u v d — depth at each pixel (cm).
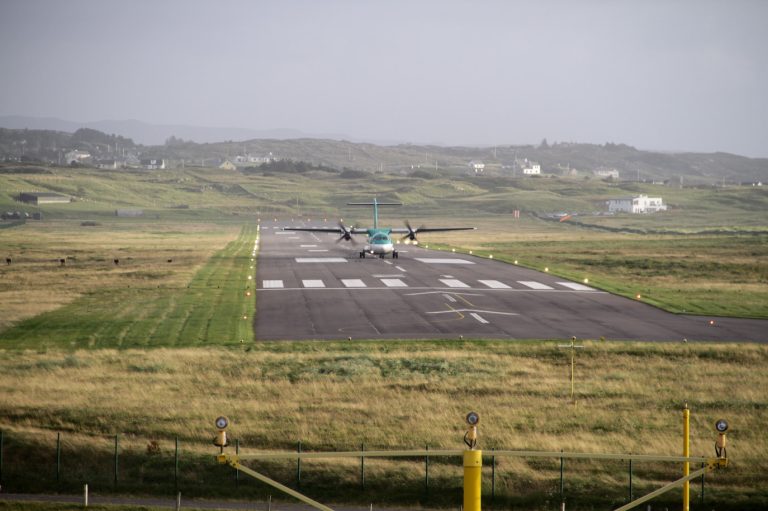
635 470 7362
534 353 11400
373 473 7331
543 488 7031
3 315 14175
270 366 10650
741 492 6844
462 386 9819
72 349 11631
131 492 6981
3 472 7275
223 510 6612
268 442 8012
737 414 8831
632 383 9994
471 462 2919
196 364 10738
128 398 9281
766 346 11712
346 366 10606
